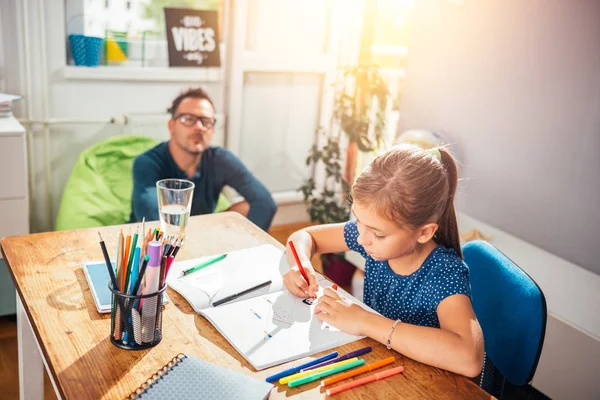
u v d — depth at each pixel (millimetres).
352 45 3467
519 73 2377
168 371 902
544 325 1136
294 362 1002
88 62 2725
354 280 2902
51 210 2873
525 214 2447
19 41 2549
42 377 1441
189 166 2678
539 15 2275
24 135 2287
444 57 2684
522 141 2410
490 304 1290
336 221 3080
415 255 1230
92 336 1020
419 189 1077
